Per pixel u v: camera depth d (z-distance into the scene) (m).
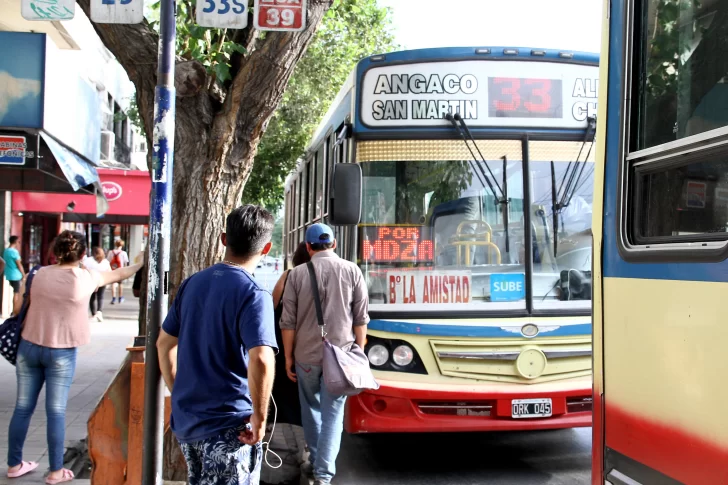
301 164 11.02
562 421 5.70
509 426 5.64
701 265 2.29
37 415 7.41
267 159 16.61
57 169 10.08
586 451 6.82
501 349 5.77
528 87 6.14
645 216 2.68
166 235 4.13
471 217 6.05
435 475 6.08
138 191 16.75
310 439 5.46
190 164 5.38
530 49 6.16
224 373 3.15
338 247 6.69
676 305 2.41
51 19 4.64
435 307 5.93
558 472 6.14
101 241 31.22
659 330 2.50
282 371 5.74
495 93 6.11
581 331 5.90
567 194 6.12
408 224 6.03
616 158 2.86
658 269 2.52
